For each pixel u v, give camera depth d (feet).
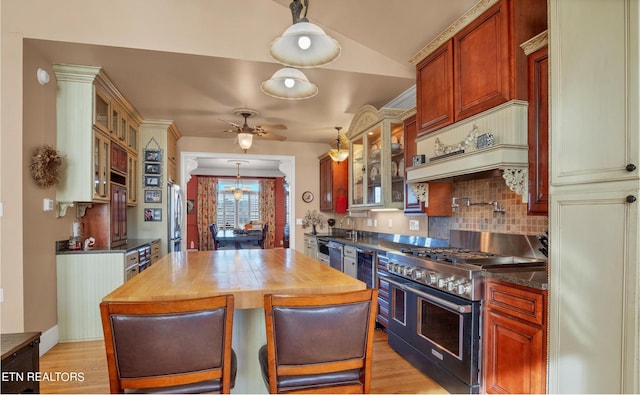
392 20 9.37
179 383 3.94
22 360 4.21
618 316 4.48
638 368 4.25
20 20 9.03
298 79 6.88
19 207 8.96
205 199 36.60
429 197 10.44
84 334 11.04
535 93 6.54
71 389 7.91
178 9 9.80
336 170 20.10
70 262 10.98
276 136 15.78
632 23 4.37
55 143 10.69
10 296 8.87
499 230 8.89
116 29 9.43
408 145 11.58
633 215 4.33
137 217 16.92
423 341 8.46
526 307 5.91
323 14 10.00
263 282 5.50
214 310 3.99
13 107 8.96
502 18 6.97
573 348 5.08
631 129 4.37
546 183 6.31
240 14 10.16
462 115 8.10
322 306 4.19
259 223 36.52
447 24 8.78
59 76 10.73
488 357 6.77
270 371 4.16
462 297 7.18
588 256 4.89
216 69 10.84
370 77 11.38
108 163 12.52
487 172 7.95
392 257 9.93
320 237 18.94
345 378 4.45
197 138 20.99
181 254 9.12
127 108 14.42
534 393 5.71
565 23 5.30
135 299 4.56
